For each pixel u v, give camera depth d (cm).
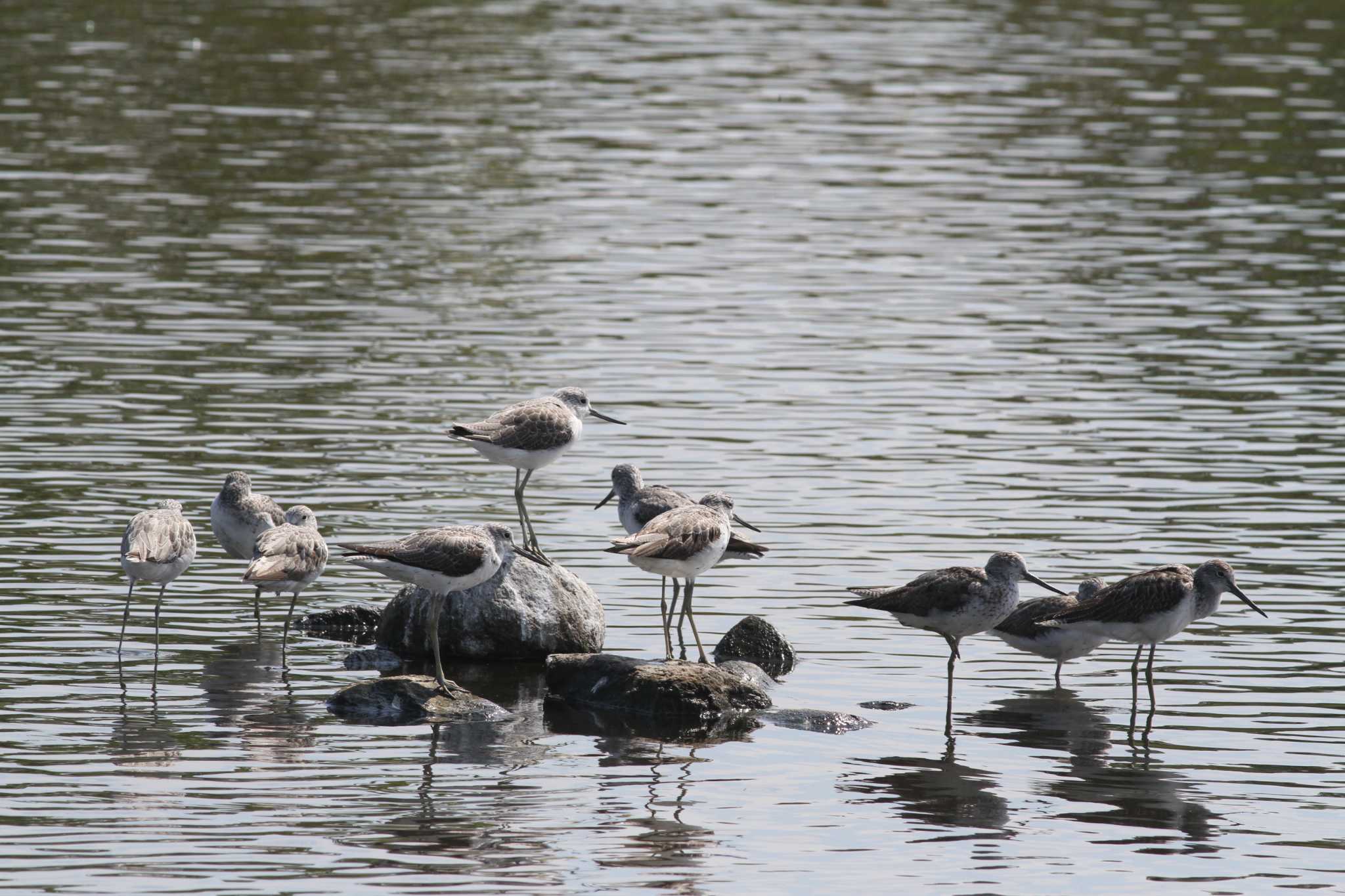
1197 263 3822
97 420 2698
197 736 1686
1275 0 6625
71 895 1354
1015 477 2566
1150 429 2803
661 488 2070
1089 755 1692
